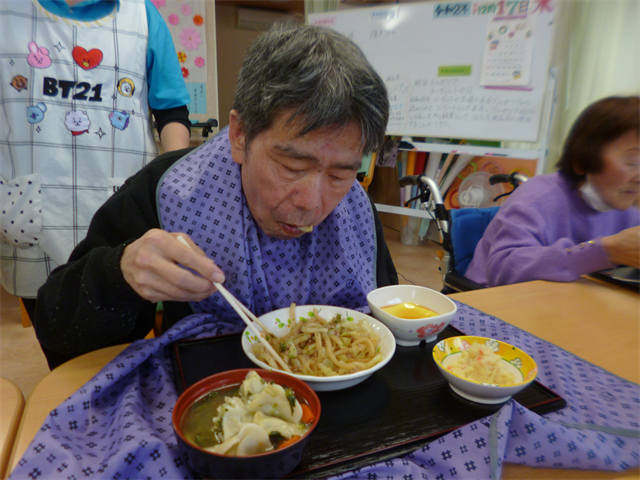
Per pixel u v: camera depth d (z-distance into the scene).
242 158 0.90
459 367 0.80
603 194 1.59
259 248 1.06
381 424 0.68
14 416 0.67
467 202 3.46
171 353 0.88
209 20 3.01
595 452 0.62
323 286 1.17
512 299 1.27
